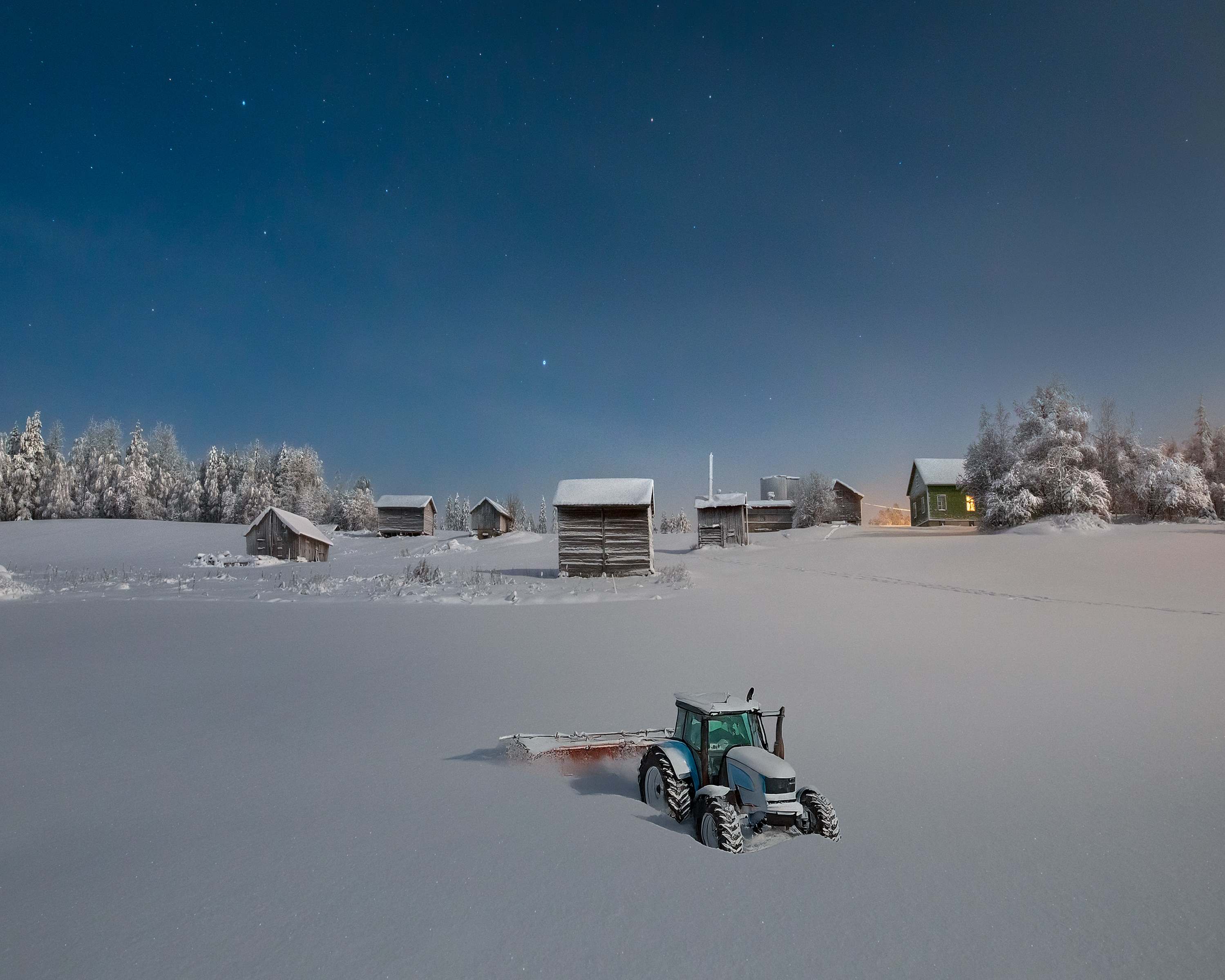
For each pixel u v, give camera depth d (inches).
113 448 4741.6
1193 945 168.9
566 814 259.0
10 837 254.8
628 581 1294.3
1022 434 2022.6
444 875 203.6
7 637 752.3
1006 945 167.6
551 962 156.0
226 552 2411.4
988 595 1082.7
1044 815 261.7
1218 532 1606.8
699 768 268.1
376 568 1786.4
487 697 480.1
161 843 240.1
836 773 315.3
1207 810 267.7
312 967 155.4
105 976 154.5
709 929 171.9
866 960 159.2
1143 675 550.0
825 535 2578.7
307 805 275.9
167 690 517.3
